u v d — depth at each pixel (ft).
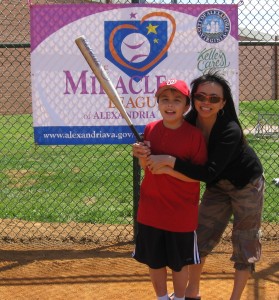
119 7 18.72
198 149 13.55
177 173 13.28
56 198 26.30
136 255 14.06
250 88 50.21
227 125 13.74
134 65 18.90
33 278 17.08
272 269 17.58
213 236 14.89
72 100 18.97
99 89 18.94
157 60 18.90
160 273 14.02
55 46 18.83
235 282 14.56
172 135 13.60
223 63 18.98
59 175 32.22
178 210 13.58
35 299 15.83
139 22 18.76
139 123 19.06
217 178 14.30
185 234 13.67
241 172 14.12
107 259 18.48
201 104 13.73
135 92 18.99
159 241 13.78
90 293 16.17
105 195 27.25
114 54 18.85
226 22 18.88
